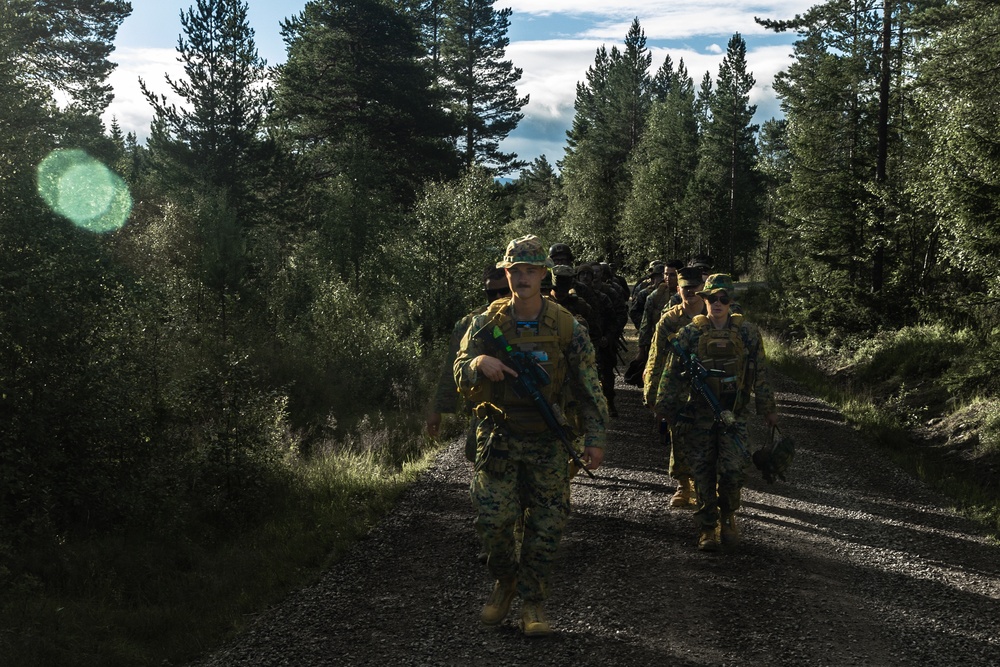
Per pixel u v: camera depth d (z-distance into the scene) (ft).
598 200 176.65
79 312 19.36
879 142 62.13
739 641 12.64
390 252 55.01
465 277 51.62
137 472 19.74
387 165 107.14
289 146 92.94
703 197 162.30
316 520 19.48
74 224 20.54
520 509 12.73
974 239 32.89
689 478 19.81
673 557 16.42
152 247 43.50
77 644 12.54
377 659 12.03
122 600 14.92
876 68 63.57
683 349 17.19
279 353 39.34
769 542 17.57
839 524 19.19
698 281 19.33
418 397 37.63
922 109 43.45
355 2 103.35
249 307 40.60
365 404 36.50
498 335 12.47
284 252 76.18
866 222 61.05
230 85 73.41
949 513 20.52
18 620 13.19
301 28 108.17
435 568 15.90
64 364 18.75
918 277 55.72
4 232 19.07
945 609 14.17
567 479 12.79
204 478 21.20
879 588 15.12
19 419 18.01
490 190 56.85
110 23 120.47
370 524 18.88
